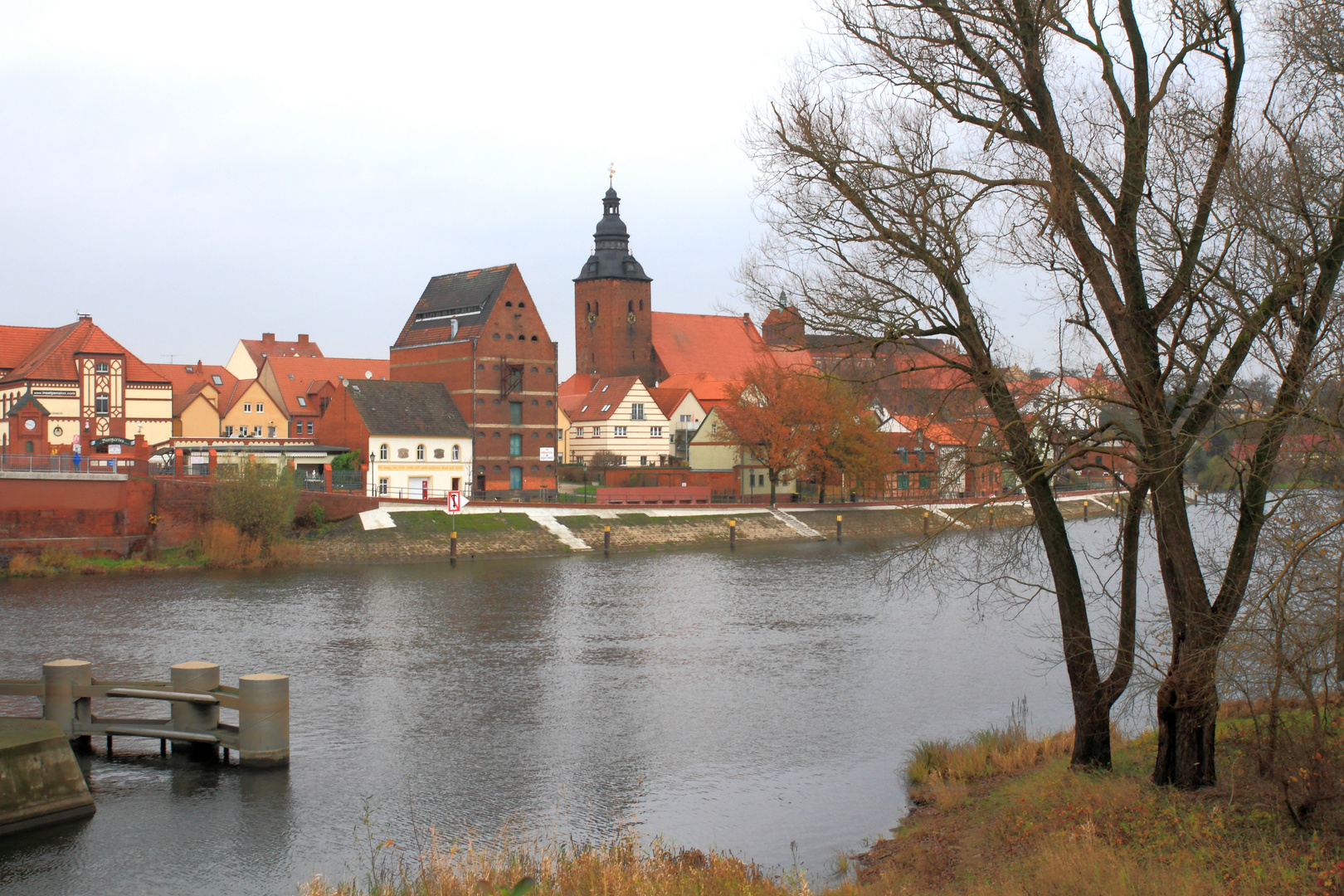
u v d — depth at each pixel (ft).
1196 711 55.47
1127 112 53.93
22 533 191.01
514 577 192.65
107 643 126.41
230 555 200.85
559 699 101.35
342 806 71.56
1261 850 46.60
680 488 298.35
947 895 49.62
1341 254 49.03
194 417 366.84
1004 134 56.24
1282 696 63.72
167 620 143.02
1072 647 62.90
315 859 62.59
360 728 90.68
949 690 104.01
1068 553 62.28
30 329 335.67
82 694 82.74
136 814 69.67
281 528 210.79
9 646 123.65
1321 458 51.01
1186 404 55.21
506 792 74.49
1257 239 50.90
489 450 300.61
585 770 79.46
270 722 78.74
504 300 304.30
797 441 292.40
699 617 148.87
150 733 81.51
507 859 59.11
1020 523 68.59
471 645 128.16
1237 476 55.83
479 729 90.58
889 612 153.28
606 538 235.40
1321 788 48.32
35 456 200.54
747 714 95.14
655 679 109.81
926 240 57.26
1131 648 60.64
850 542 264.11
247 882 59.36
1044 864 48.60
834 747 84.69
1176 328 53.62
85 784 70.79
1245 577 52.90
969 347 58.75
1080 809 55.16
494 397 301.63
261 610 152.76
